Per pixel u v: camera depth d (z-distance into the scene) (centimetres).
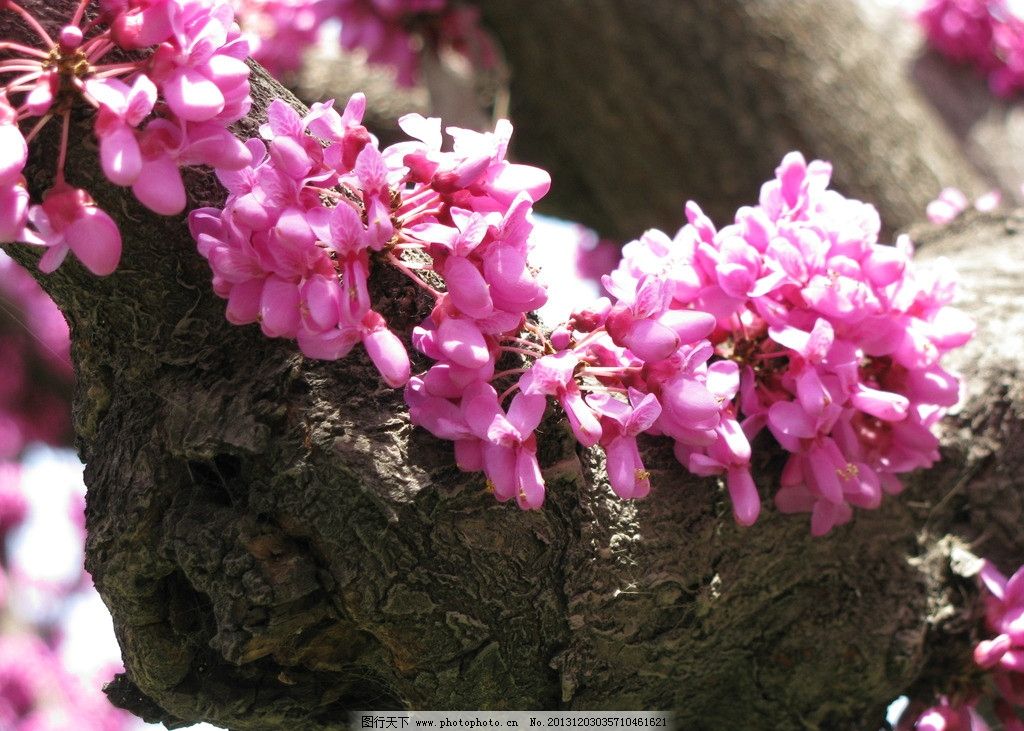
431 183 54
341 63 110
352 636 56
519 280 54
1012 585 60
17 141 52
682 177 103
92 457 56
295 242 53
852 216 57
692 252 57
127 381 56
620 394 56
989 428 62
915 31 116
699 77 99
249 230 53
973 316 64
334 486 55
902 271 57
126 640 56
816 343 56
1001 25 112
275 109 53
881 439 58
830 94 101
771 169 100
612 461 54
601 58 100
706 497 58
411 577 55
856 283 56
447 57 101
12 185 52
